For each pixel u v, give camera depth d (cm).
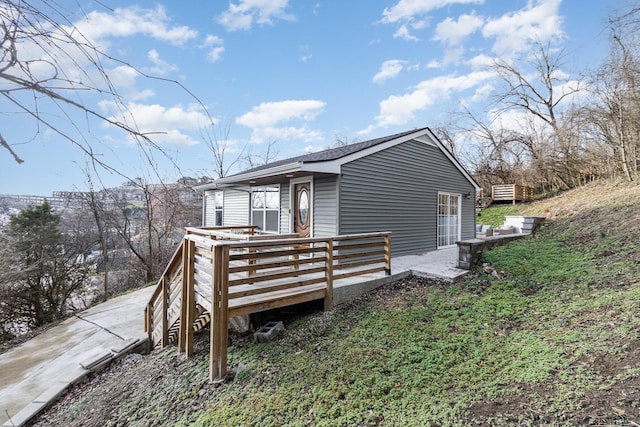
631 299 358
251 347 420
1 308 939
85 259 1190
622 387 224
